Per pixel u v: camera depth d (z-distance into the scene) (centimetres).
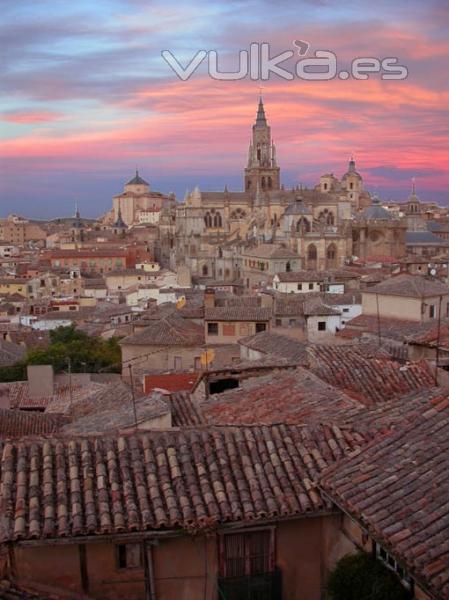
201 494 1692
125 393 3969
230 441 1867
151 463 1770
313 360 3083
